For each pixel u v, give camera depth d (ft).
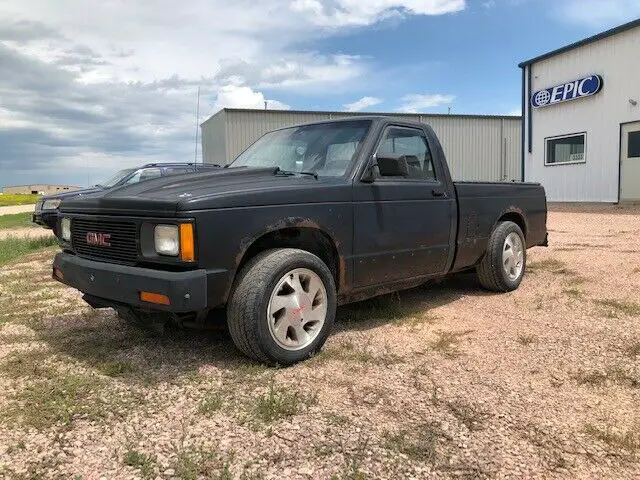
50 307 17.93
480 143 108.68
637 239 31.19
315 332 12.56
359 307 16.84
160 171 42.52
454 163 107.34
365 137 14.66
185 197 10.94
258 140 17.69
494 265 18.52
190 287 10.59
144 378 11.38
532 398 10.23
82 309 17.42
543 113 67.36
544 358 12.29
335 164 14.38
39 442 8.80
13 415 9.74
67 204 13.88
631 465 8.00
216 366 11.99
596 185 60.59
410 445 8.55
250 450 8.47
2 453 8.48
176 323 12.39
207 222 10.85
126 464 8.12
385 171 13.53
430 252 15.89
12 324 15.85
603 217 44.91
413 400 10.21
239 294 11.46
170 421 9.46
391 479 7.70
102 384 11.08
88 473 7.91
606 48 58.08
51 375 11.61
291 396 10.29
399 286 15.56
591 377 11.13
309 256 12.34
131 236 11.63
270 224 11.78
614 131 57.98
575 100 62.54
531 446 8.53
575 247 28.91
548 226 39.91
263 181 12.72
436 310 16.85
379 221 14.17
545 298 17.92
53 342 13.96
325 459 8.21
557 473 7.81
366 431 9.04
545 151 67.46
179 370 11.80
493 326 14.92
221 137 97.86
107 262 12.34
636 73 54.95
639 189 55.77
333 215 13.03
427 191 15.71
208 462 8.13
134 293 11.14
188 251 10.70
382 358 12.43
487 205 18.29
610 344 13.07
